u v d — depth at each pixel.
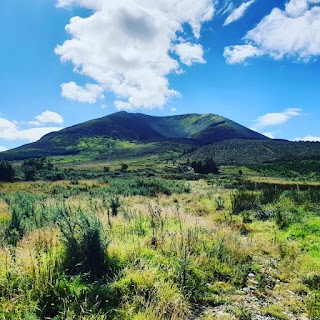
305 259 8.63
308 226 12.49
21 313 4.55
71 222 7.19
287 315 5.62
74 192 29.83
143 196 26.25
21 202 17.56
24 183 45.00
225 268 7.50
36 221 11.52
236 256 8.48
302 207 16.17
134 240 8.56
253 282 7.08
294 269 7.97
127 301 5.12
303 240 10.81
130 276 5.93
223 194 25.39
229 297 6.16
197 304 5.82
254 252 9.35
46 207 14.38
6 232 9.40
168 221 12.96
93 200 20.75
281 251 9.20
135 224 11.70
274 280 7.27
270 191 19.75
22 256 6.39
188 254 7.26
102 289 5.41
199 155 166.12
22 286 5.25
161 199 23.16
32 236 8.87
